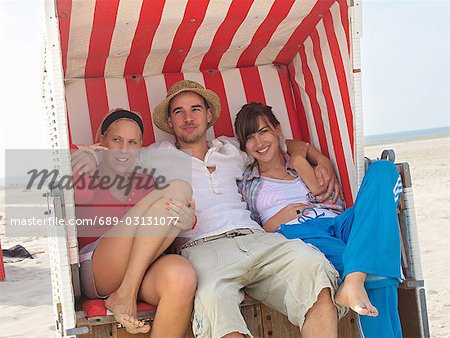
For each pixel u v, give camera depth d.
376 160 3.41
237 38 3.89
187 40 3.81
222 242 3.24
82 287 3.08
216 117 3.96
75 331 2.82
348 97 3.60
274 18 3.71
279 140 3.90
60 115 2.89
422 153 22.23
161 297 2.87
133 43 3.73
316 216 3.54
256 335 3.12
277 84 4.25
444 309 4.82
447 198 10.03
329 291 2.93
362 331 3.12
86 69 3.93
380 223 3.06
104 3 3.25
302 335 2.92
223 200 3.52
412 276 3.21
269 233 3.27
